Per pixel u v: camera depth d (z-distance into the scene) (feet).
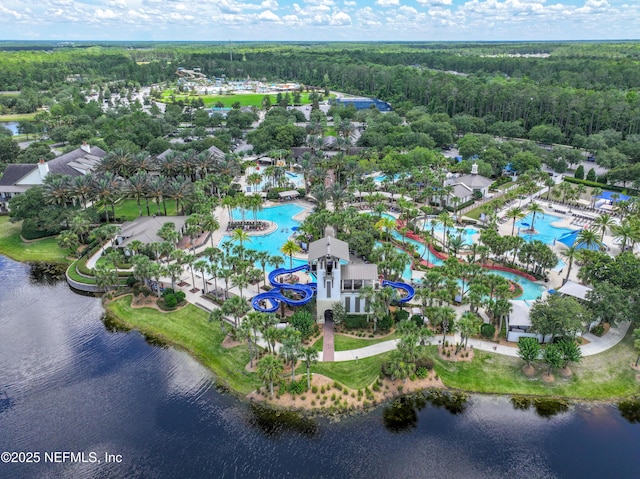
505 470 211.20
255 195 490.49
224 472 210.38
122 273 381.60
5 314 338.13
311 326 297.94
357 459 216.13
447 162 650.02
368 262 391.04
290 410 242.78
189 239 450.71
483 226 479.41
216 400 252.42
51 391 261.03
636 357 277.03
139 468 213.46
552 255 356.79
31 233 454.40
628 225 409.49
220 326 310.45
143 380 269.03
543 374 265.13
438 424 235.61
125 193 476.13
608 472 210.18
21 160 649.20
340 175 631.15
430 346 288.51
